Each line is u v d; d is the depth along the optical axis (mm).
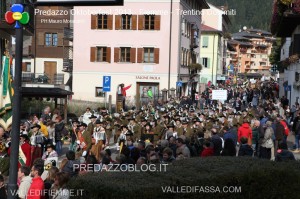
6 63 19453
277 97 55250
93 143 16344
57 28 53156
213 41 79188
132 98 45156
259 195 7660
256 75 117875
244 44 125312
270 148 18438
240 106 42594
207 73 79562
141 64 47406
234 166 8102
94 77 48188
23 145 14195
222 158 8945
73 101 42125
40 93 28266
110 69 47938
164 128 19375
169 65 46844
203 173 7652
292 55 31828
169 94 44156
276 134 20344
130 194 6961
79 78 48438
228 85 75000
